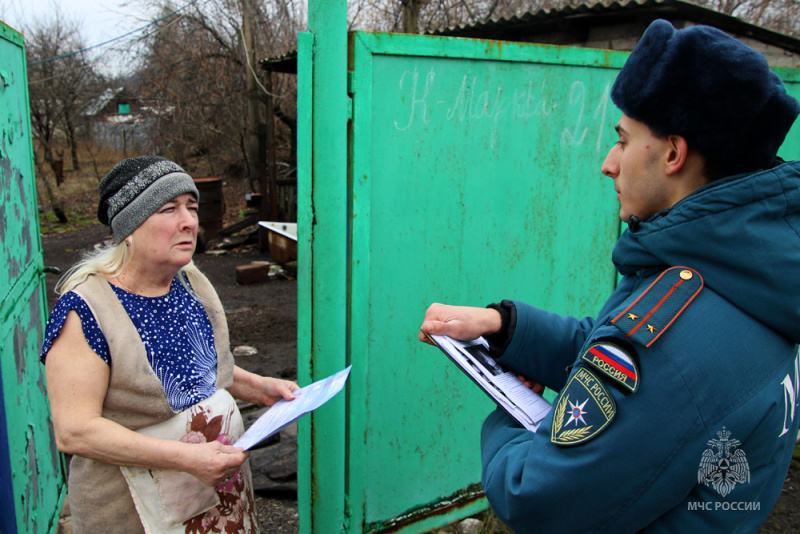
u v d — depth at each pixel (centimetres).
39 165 1285
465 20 1176
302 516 228
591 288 293
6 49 234
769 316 90
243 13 1190
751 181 89
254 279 816
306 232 202
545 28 561
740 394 87
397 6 1077
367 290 218
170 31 1343
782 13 1310
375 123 211
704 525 92
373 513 239
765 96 88
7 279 212
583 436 93
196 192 157
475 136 237
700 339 88
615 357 93
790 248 89
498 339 141
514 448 112
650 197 102
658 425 87
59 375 135
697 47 90
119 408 143
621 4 466
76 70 1591
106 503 144
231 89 1363
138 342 143
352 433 224
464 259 245
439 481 256
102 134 2230
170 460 134
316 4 187
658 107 95
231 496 158
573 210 276
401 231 225
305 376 214
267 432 139
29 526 215
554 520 97
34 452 234
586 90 265
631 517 91
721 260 91
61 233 1205
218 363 165
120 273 150
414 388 240
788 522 290
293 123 1398
